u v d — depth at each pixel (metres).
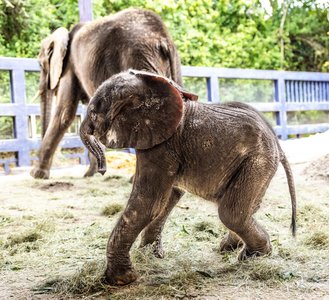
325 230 4.48
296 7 20.92
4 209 6.24
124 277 3.34
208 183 3.50
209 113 3.52
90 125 3.29
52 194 7.34
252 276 3.40
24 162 11.27
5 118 11.20
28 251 4.32
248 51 20.12
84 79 7.68
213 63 19.19
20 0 16.50
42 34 17.30
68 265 3.85
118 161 10.76
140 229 3.39
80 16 11.59
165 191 3.43
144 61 6.68
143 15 7.05
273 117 15.53
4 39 16.94
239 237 3.71
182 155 3.43
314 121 16.78
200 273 3.46
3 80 11.27
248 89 14.91
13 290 3.35
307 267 3.56
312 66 21.52
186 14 18.66
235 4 20.41
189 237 4.53
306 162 8.52
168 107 3.30
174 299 3.07
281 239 4.33
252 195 3.50
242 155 3.47
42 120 9.77
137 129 3.33
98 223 5.28
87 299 3.15
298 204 5.65
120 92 3.23
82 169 10.86
